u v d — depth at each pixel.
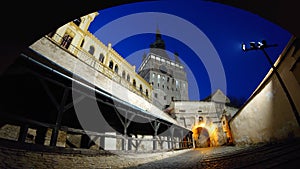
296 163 3.41
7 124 6.57
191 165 5.51
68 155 5.89
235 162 4.91
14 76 6.03
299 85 7.38
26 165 4.43
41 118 8.06
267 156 4.98
